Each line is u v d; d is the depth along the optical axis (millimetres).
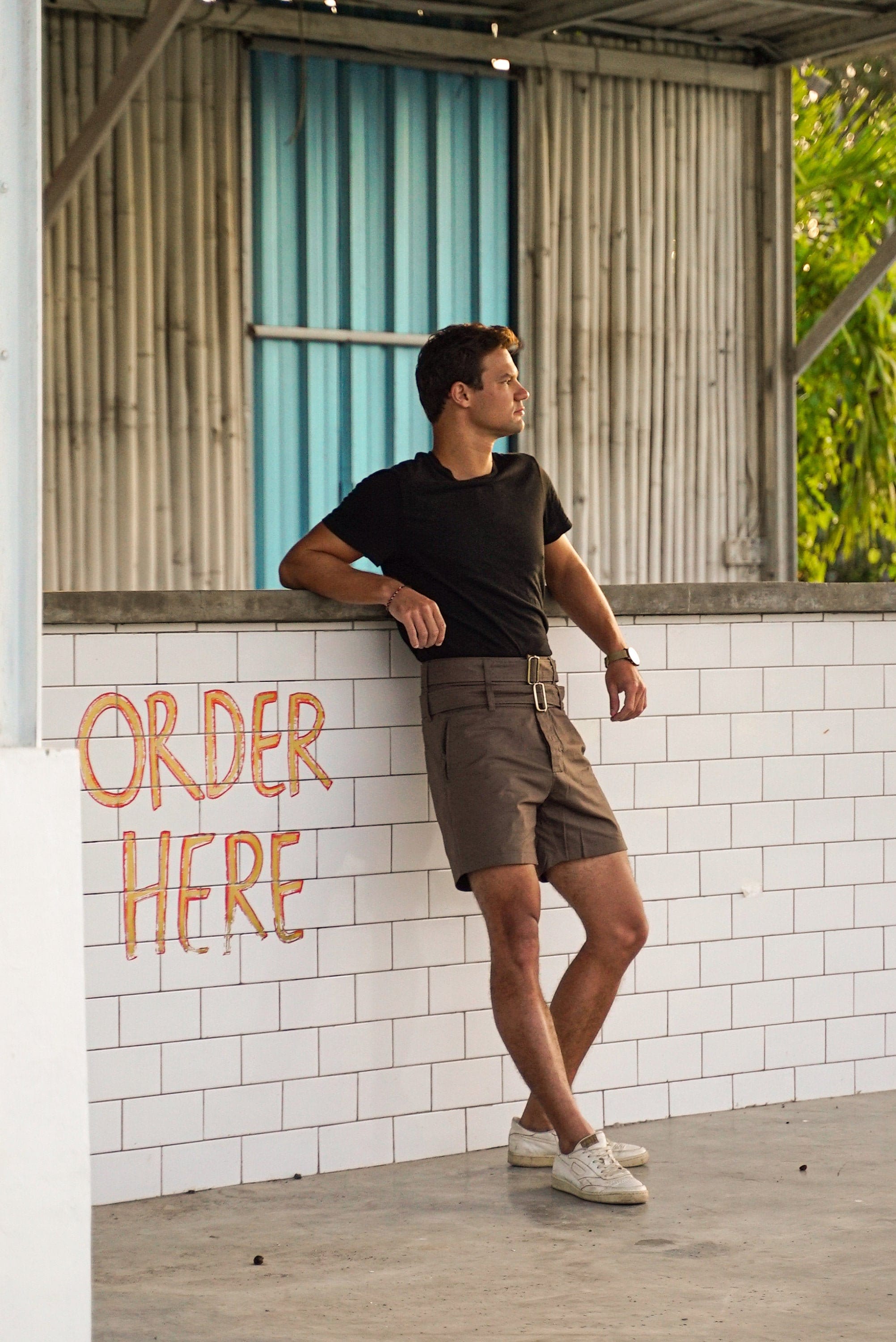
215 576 9930
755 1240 4055
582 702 5074
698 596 5211
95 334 9547
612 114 11273
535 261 11047
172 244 9742
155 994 4422
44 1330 2779
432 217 10633
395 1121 4746
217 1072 4500
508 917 4402
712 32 11477
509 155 10922
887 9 10852
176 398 9797
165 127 9680
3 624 2857
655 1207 4316
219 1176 4504
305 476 10250
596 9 10359
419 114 10562
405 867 4773
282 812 4594
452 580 4496
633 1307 3598
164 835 4438
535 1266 3867
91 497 9578
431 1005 4805
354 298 10359
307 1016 4621
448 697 4477
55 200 8758
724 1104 5293
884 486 15594
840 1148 4859
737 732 5324
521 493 4633
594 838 4578
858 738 5535
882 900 5582
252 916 4547
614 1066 5098
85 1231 2811
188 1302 3646
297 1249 4004
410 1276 3809
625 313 11414
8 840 2771
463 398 4586
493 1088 4902
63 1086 2799
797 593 5387
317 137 10188
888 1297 3658
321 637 4656
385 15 10398
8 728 2859
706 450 11789
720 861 5293
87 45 9398
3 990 2762
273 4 9930
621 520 11461
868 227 15641
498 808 4391
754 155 11852
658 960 5176
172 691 4453
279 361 10148
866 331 15562
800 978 5426
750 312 11922
